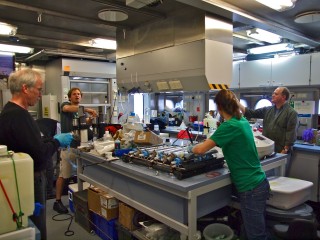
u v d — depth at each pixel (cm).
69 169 339
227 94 194
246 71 493
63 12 313
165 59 332
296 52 473
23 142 165
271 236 202
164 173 196
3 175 121
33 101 181
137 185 221
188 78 308
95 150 265
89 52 519
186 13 303
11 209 125
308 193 228
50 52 470
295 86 437
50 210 342
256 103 502
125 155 230
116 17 304
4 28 336
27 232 127
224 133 181
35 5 292
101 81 549
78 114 308
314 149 322
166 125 493
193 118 530
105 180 265
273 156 249
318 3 288
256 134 252
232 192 221
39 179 188
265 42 449
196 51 296
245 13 301
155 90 358
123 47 396
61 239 273
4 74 458
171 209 190
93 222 287
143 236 225
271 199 214
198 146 185
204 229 209
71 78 507
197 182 176
